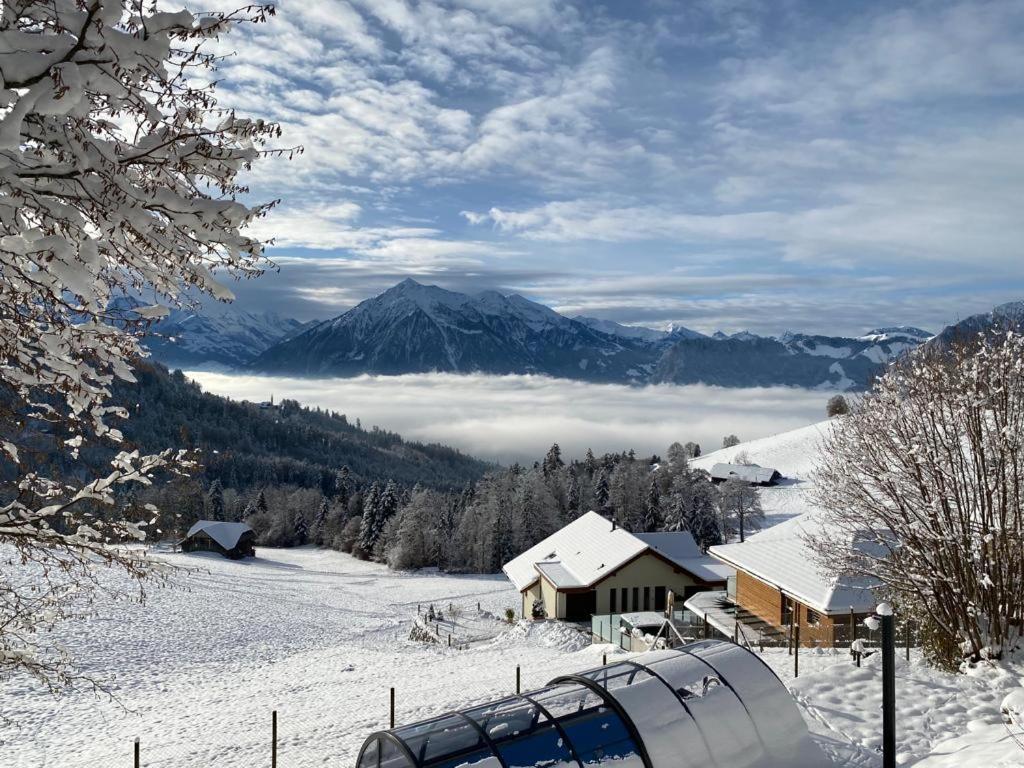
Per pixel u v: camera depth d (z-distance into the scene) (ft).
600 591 123.85
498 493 341.21
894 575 50.80
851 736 38.68
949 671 47.85
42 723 77.82
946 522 47.19
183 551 321.52
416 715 57.93
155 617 142.41
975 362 46.83
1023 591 46.03
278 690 86.43
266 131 17.16
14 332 18.45
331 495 509.35
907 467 48.62
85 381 21.72
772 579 77.00
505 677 72.28
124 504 24.49
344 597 212.02
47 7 14.49
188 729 68.13
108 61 14.67
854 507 52.65
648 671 33.50
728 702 32.32
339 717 60.85
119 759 56.75
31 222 17.11
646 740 29.48
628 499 347.97
